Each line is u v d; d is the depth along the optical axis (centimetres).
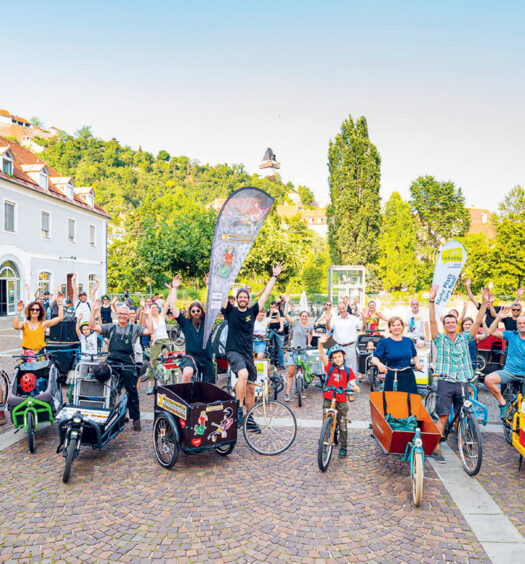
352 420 723
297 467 530
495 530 395
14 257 2423
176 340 1336
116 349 624
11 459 545
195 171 17125
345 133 3450
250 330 609
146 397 852
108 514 417
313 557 355
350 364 838
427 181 5194
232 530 392
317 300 3331
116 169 14100
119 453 567
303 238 4684
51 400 588
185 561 349
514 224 3419
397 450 479
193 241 1912
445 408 566
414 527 399
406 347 576
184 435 507
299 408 791
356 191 3441
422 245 5241
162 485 477
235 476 502
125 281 3912
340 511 425
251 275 2558
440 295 899
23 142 13425
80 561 349
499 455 573
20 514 416
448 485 484
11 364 1098
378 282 4412
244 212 614
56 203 2848
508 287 3384
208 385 581
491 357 966
